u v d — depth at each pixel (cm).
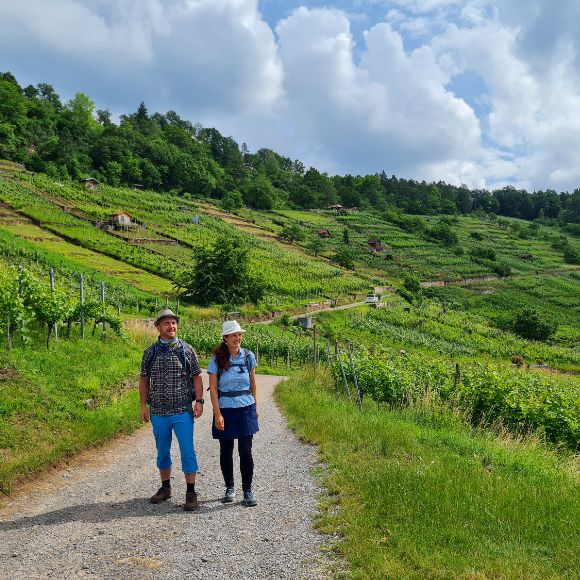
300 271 7719
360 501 434
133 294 4194
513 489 467
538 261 13125
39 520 425
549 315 8544
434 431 795
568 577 308
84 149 13600
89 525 409
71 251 5491
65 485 546
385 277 9862
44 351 983
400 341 4875
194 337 2983
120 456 692
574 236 18238
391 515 396
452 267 11219
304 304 5838
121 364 1132
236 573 314
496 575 306
